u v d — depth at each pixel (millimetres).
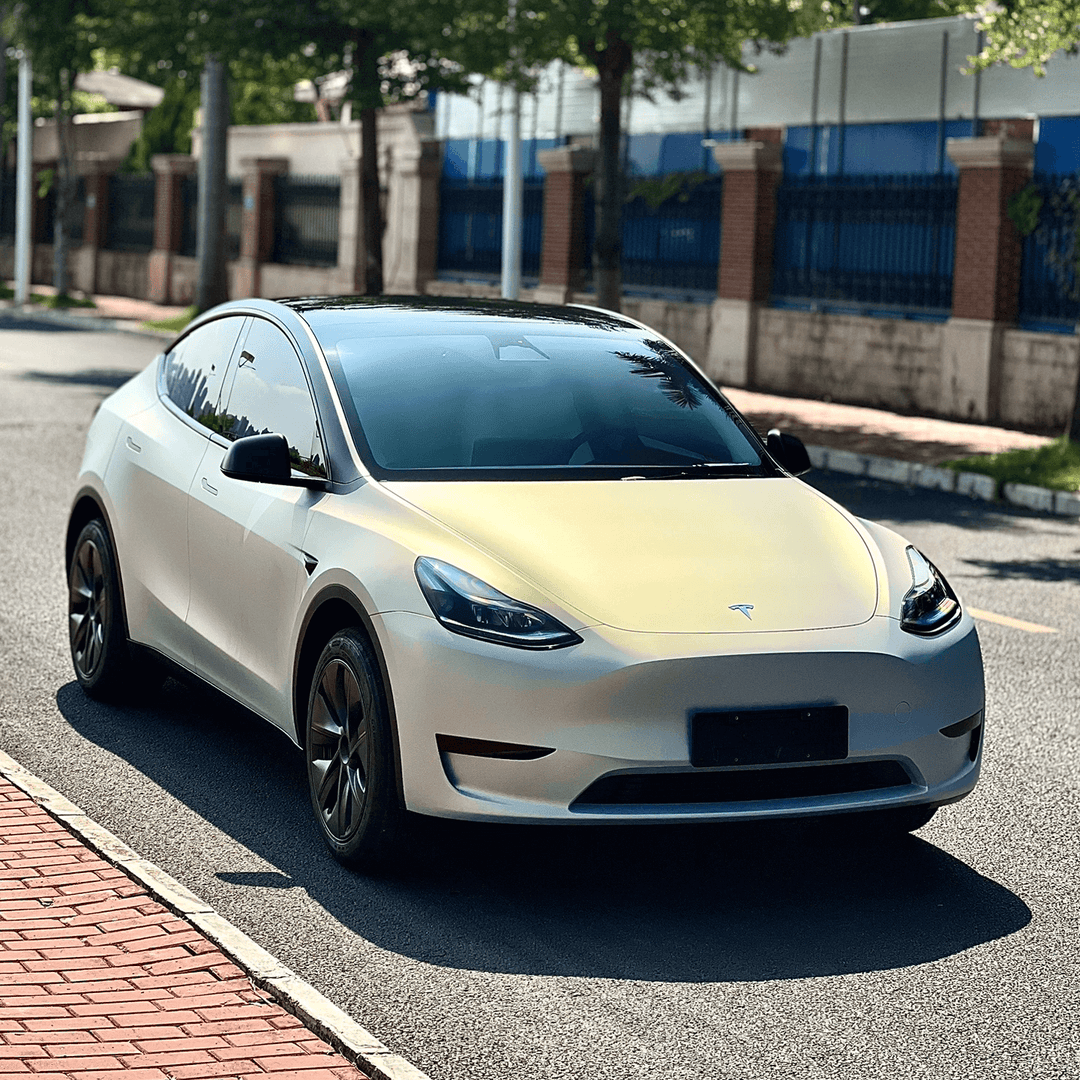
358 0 23484
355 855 5816
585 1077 4434
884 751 5555
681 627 5438
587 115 29891
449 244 32500
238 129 40594
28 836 5883
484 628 5422
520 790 5367
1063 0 15984
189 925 5148
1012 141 20875
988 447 18938
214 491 6895
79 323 36594
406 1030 4688
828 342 23859
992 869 6137
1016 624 10359
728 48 22203
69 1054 4285
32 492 13922
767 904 5730
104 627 7812
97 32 27094
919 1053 4613
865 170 24688
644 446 6594
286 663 6281
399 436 6367
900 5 28500
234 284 39281
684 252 26984
